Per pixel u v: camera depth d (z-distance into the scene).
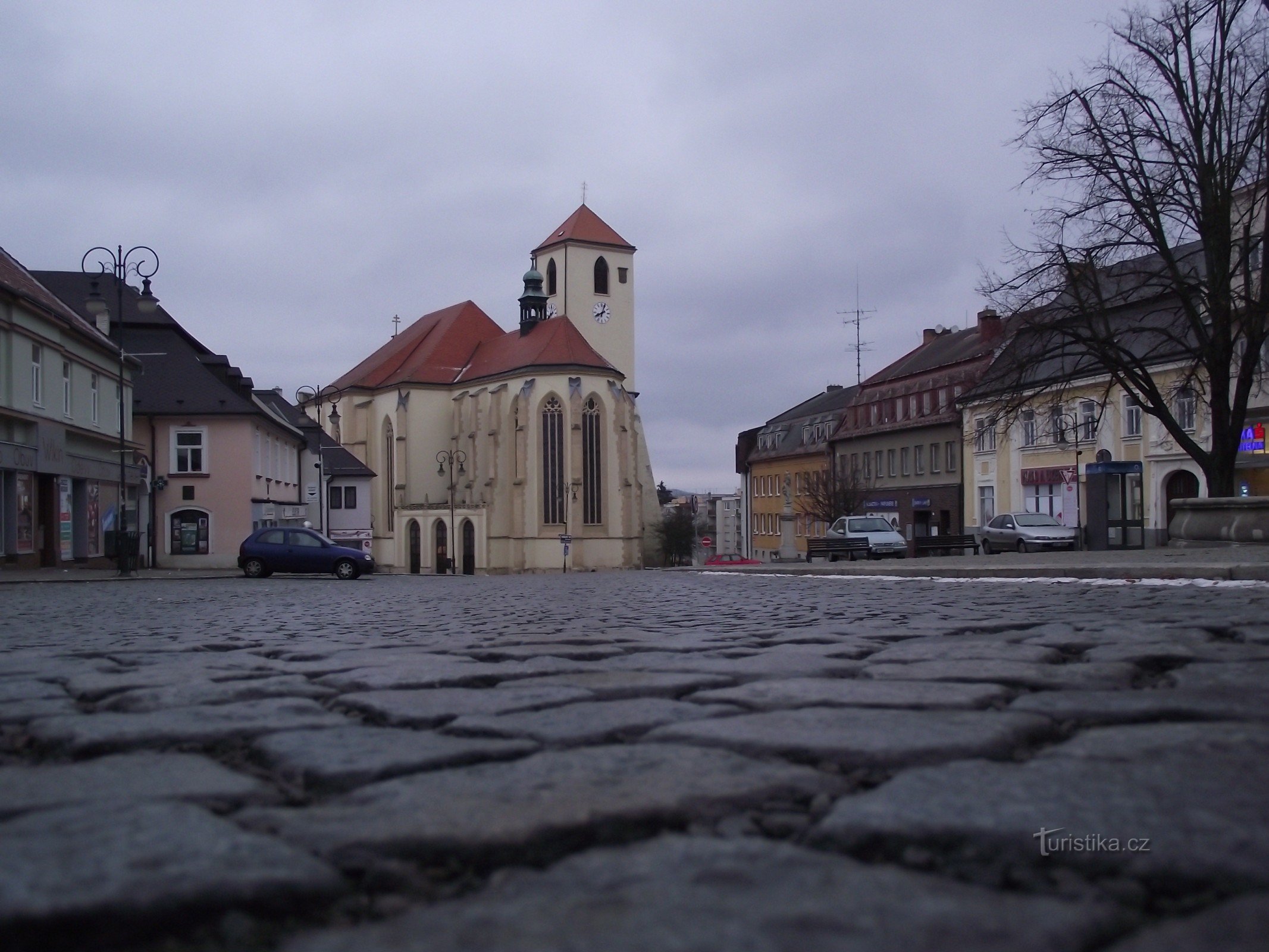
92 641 9.51
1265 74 26.23
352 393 102.06
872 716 4.00
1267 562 14.67
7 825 2.54
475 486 91.88
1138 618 8.68
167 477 48.28
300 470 67.44
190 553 48.31
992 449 58.28
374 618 12.71
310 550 37.03
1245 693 4.48
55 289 51.78
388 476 99.31
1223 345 27.08
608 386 88.12
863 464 73.56
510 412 89.00
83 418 38.03
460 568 89.19
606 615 12.20
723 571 32.47
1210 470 27.64
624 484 88.06
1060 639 7.05
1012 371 30.03
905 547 40.97
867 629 8.79
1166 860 2.12
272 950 1.83
